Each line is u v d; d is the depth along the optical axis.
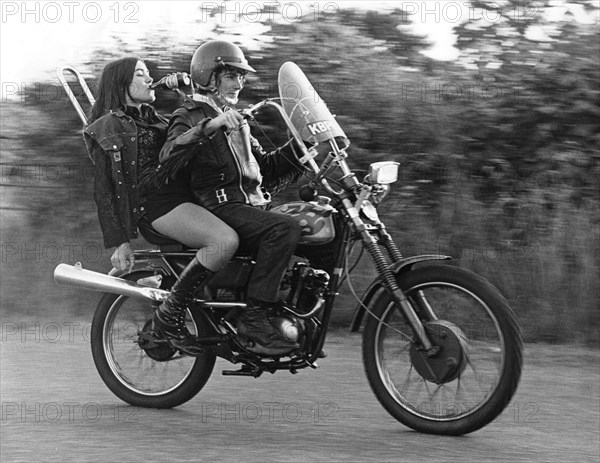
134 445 5.71
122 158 6.38
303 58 9.59
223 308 6.27
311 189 6.21
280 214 6.06
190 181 6.25
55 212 10.45
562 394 7.08
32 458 5.46
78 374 7.72
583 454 5.57
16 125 10.40
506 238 9.26
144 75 6.60
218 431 6.03
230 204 6.16
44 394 7.05
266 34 9.77
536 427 6.18
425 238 9.32
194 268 6.12
